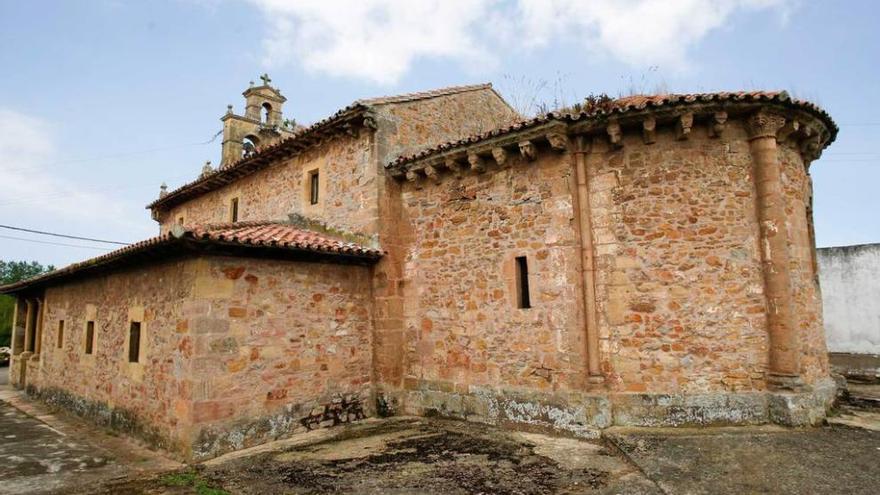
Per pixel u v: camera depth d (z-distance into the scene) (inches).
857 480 185.9
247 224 360.2
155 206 623.8
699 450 222.8
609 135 278.1
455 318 334.3
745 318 262.4
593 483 200.2
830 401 276.5
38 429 353.1
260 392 294.7
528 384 294.7
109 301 371.2
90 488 221.9
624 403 266.7
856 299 555.2
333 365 335.6
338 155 392.8
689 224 272.2
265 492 208.1
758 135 269.3
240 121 663.1
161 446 284.0
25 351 562.3
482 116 465.7
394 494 198.8
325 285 339.0
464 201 338.3
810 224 322.3
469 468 226.8
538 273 297.1
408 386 353.4
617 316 274.4
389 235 362.6
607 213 283.4
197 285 275.1
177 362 280.1
